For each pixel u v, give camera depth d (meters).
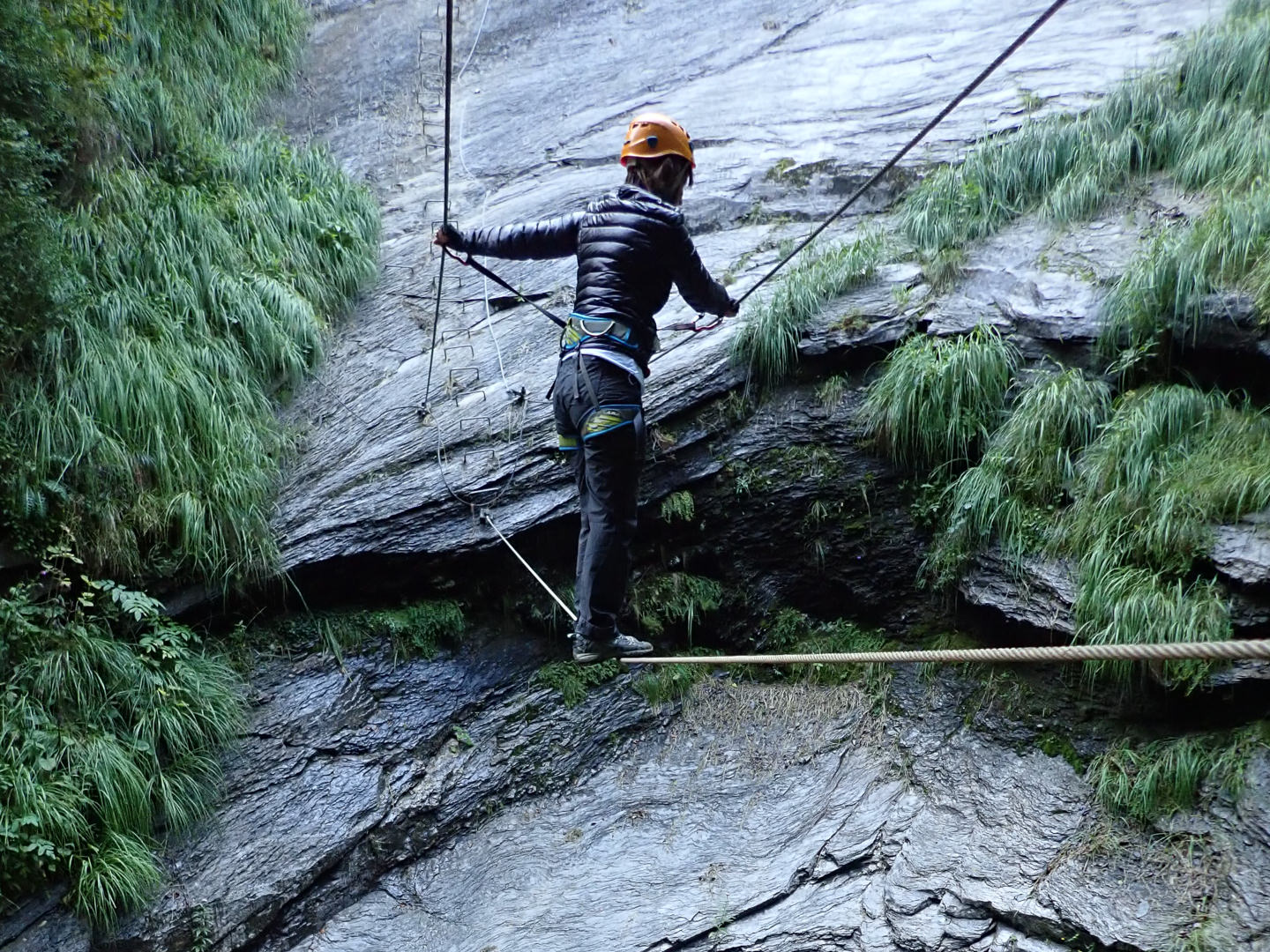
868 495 5.44
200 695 5.00
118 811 4.55
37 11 6.34
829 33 8.46
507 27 9.45
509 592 5.63
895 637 5.38
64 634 4.78
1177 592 4.36
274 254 6.61
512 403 5.86
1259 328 4.75
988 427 5.20
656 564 5.64
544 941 4.54
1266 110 5.68
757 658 3.62
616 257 3.86
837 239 6.24
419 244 7.15
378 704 5.35
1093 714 4.63
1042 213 5.84
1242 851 3.98
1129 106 6.08
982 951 4.12
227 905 4.62
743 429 5.66
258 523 5.44
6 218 5.28
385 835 4.99
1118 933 3.96
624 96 8.25
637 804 5.07
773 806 4.91
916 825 4.61
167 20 7.97
